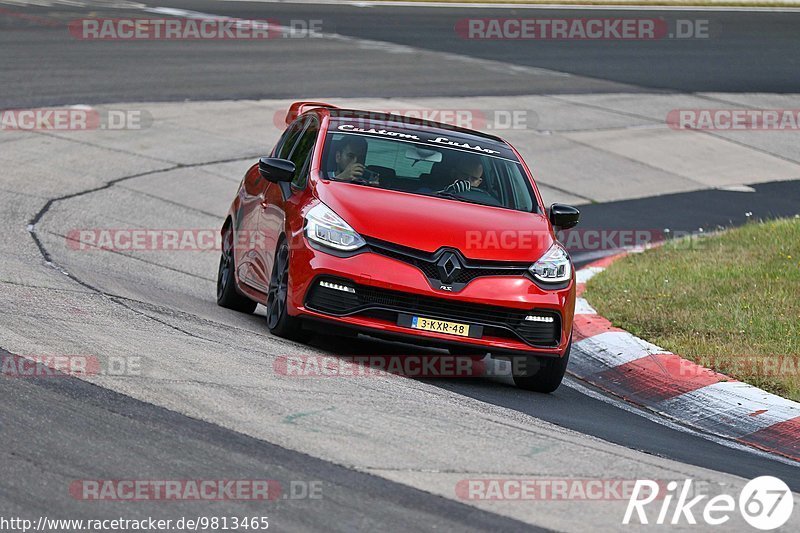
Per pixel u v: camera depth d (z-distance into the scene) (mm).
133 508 16641
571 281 29641
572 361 34406
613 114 84688
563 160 71438
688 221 60938
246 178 37219
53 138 60375
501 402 27125
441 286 27859
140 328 27969
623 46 112188
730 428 28219
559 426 24828
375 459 19812
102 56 82375
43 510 16281
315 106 37219
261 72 83750
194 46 90688
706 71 103875
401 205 29516
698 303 38906
